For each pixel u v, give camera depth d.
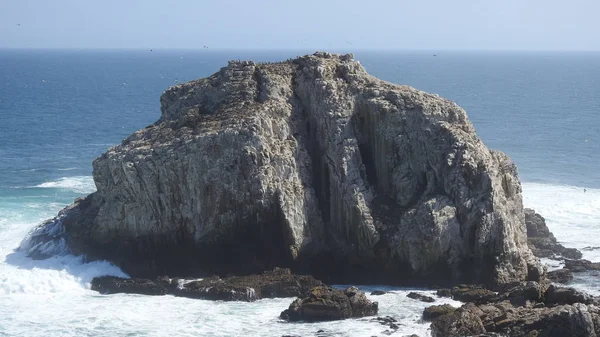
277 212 68.31
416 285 66.44
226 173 68.50
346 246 68.94
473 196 66.62
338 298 58.91
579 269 69.62
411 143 70.25
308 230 69.12
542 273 66.69
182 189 69.25
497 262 65.69
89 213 74.06
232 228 68.75
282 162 69.50
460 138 68.94
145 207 69.75
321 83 73.19
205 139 68.88
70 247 71.94
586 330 52.16
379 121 71.19
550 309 55.00
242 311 60.25
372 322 57.44
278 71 76.19
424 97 72.81
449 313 56.00
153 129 74.31
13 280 65.94
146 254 69.75
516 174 71.69
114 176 70.38
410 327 56.34
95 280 67.25
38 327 57.66
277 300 62.97
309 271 68.19
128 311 60.62
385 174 70.62
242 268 68.00
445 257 66.19
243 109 72.00
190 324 57.81
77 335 56.16
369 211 68.38
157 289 65.12
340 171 69.56
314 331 55.94
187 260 69.00
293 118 73.19
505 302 57.84
